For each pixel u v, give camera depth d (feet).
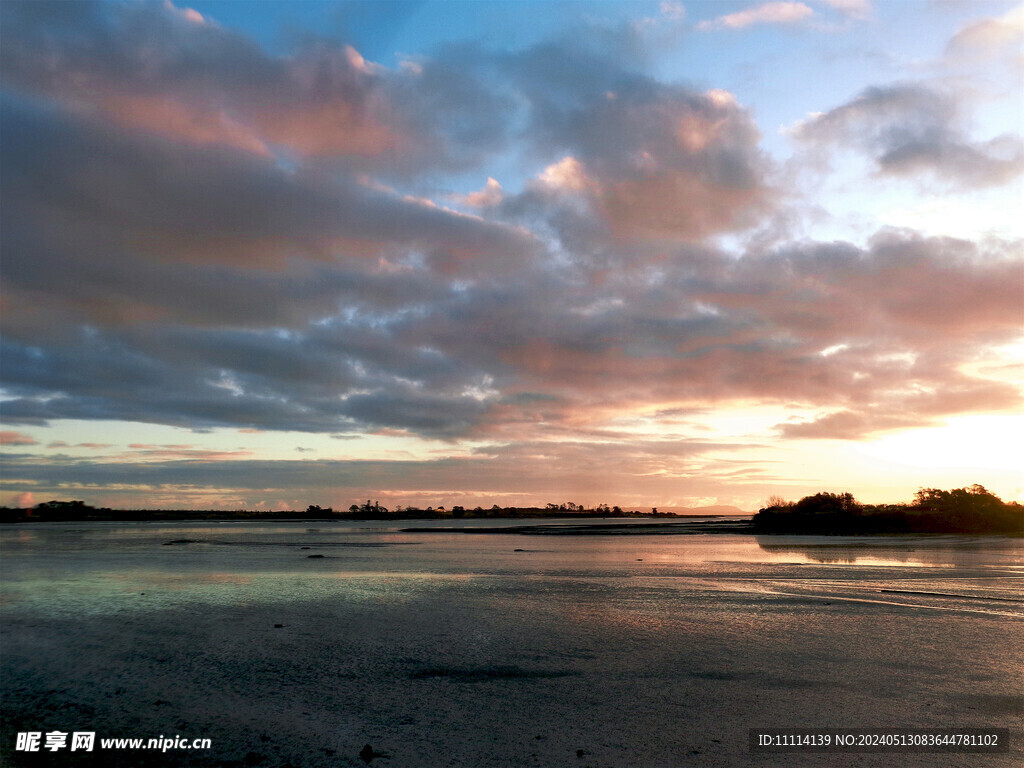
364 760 30.60
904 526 276.41
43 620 65.82
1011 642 54.03
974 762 29.55
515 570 118.11
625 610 71.20
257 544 209.67
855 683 41.98
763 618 65.87
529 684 42.29
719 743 32.04
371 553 166.20
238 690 41.42
